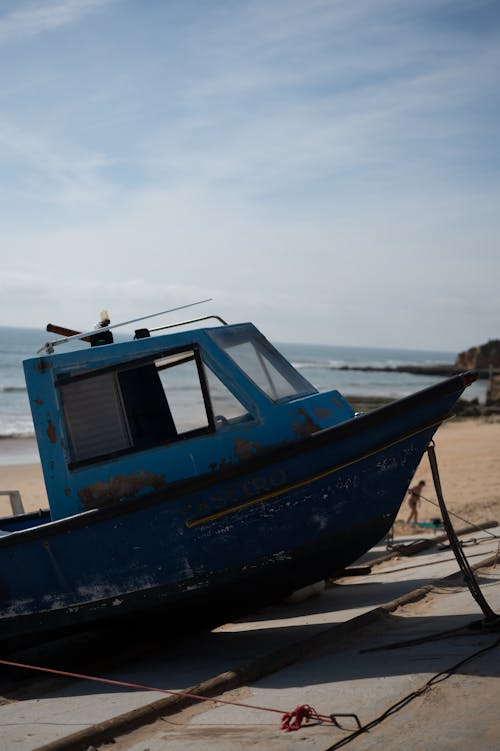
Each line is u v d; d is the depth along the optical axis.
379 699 4.64
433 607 7.06
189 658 6.82
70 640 8.09
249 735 4.36
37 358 6.89
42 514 9.43
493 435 39.50
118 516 6.47
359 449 6.28
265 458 6.25
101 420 6.86
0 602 6.89
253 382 6.71
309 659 5.81
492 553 9.62
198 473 6.57
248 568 6.51
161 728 4.71
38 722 5.21
